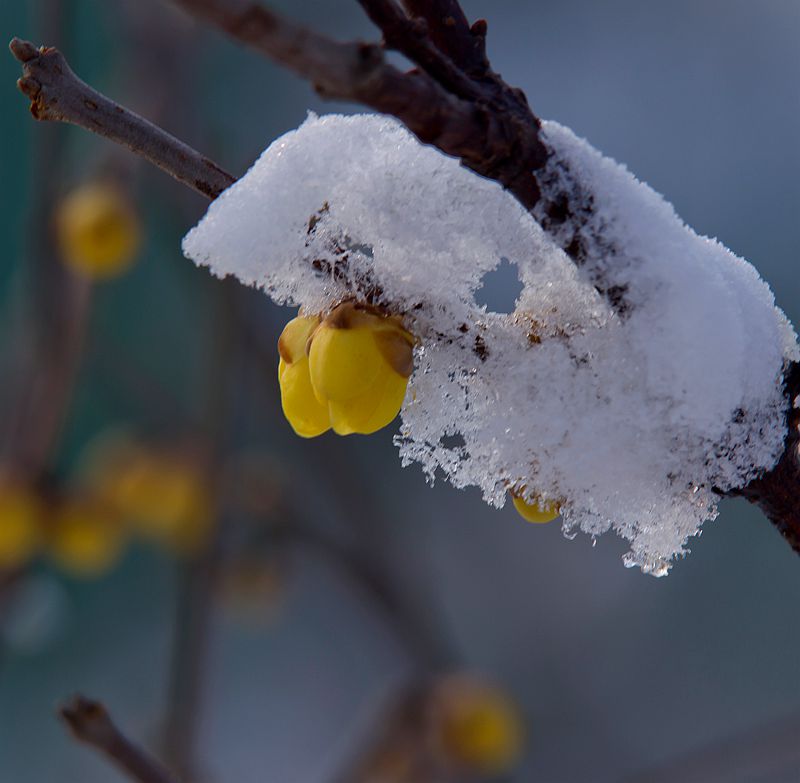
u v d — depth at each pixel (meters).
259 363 0.79
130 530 0.86
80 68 1.19
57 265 0.68
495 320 0.39
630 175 0.39
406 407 0.40
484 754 0.69
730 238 1.35
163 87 0.72
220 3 0.35
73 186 0.69
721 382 0.39
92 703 0.42
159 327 1.34
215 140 0.69
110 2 0.76
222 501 0.69
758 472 0.39
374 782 0.70
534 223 0.39
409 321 0.39
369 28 1.30
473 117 0.37
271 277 0.39
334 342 0.39
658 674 1.34
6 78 1.29
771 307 0.39
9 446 0.72
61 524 0.73
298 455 0.84
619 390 0.39
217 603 0.80
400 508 1.27
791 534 0.39
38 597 0.79
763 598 1.34
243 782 1.35
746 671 1.32
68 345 0.70
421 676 0.73
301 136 0.39
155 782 0.43
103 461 0.85
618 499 0.39
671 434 0.39
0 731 1.32
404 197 0.39
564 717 1.24
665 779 0.61
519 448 0.39
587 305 0.39
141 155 0.39
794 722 0.60
